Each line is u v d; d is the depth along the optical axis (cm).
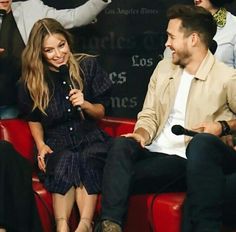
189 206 376
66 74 438
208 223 370
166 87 425
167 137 421
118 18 540
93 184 415
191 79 419
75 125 437
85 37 538
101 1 504
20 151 454
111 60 542
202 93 414
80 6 511
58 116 436
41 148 433
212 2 482
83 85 441
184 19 411
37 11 504
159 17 539
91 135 437
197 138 378
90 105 434
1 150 388
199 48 414
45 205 418
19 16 501
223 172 392
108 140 441
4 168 386
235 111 413
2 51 477
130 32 541
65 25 508
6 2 495
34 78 438
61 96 438
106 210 379
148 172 398
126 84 545
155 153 416
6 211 382
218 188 371
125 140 395
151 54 542
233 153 388
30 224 391
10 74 497
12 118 477
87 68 446
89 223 410
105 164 398
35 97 438
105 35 540
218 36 481
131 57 543
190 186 373
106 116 472
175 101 421
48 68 441
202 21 412
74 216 422
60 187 414
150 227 403
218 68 416
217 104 412
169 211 394
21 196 389
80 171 417
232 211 388
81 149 433
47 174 421
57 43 432
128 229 417
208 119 412
